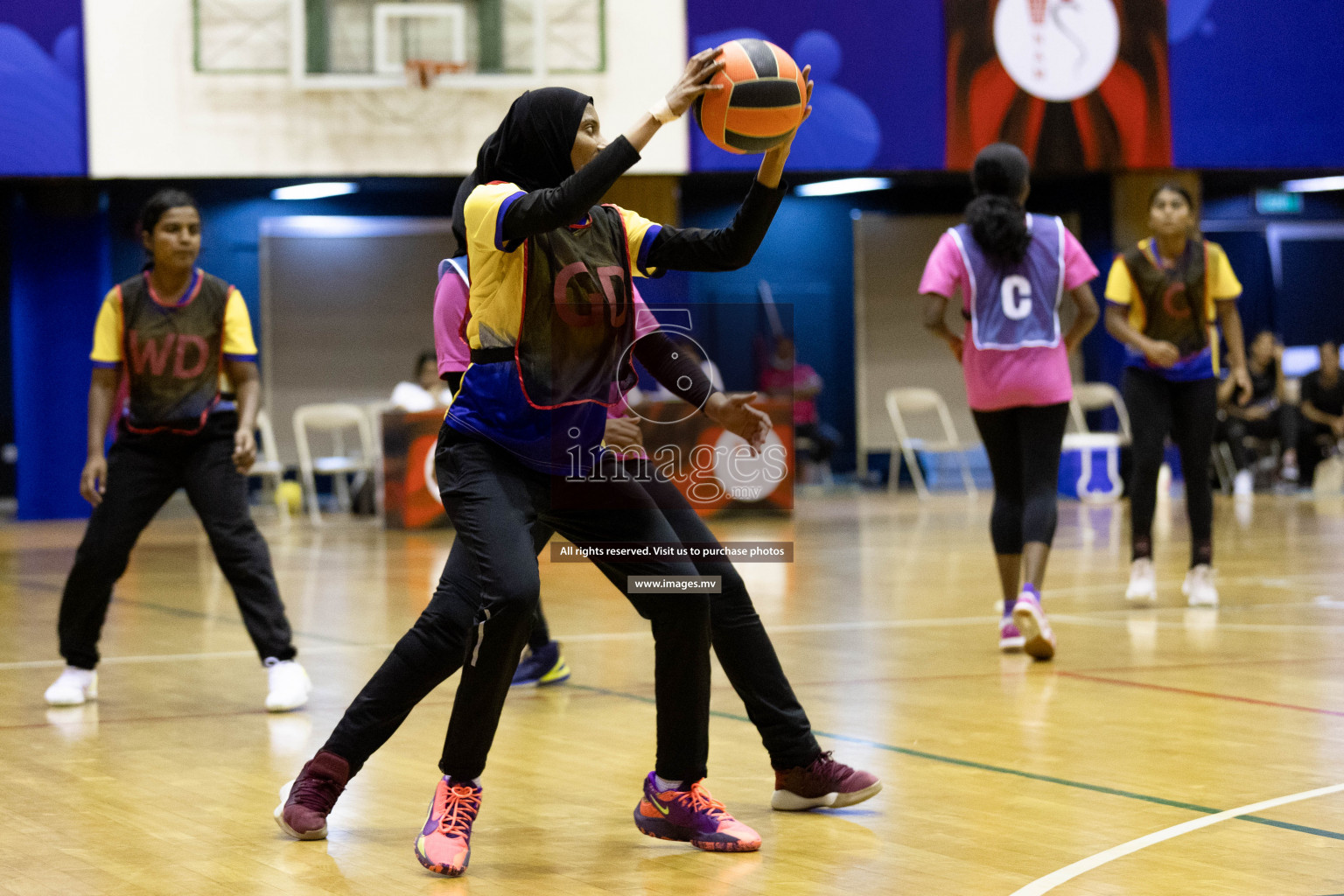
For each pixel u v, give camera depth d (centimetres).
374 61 1334
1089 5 1449
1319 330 1861
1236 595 675
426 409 1255
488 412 273
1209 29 1479
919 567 846
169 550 1056
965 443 1755
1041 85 1445
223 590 777
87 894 251
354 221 1667
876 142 1420
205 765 361
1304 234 1852
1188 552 886
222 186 1577
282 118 1322
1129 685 452
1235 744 366
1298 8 1498
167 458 444
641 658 527
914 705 423
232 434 446
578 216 253
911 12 1420
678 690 284
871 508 1391
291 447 1647
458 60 1346
